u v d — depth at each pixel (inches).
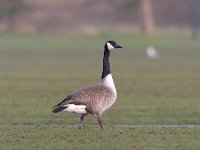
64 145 743.1
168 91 1450.5
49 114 1087.0
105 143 751.7
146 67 2208.4
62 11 4773.6
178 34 4215.1
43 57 2733.8
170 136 809.5
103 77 816.9
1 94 1398.9
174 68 2148.1
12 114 1091.3
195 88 1509.6
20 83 1648.6
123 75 1895.9
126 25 4717.0
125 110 1133.7
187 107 1171.9
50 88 1525.6
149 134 822.5
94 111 783.7
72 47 3452.3
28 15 4704.7
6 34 4074.8
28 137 801.6
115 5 4845.0
